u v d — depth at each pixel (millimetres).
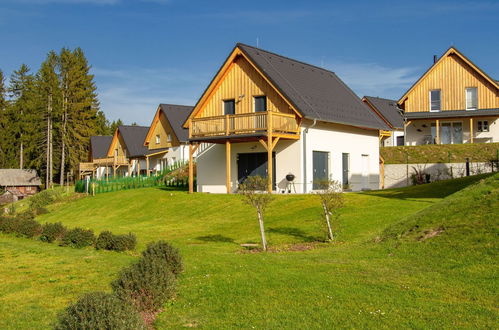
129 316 6773
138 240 16766
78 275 11539
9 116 66375
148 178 38375
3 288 10609
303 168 25203
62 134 55531
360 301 8133
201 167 29359
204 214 22422
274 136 23844
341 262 10797
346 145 28750
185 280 10047
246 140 25797
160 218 23234
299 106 24625
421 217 12852
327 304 8109
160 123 46906
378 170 32219
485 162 29781
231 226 18781
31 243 16938
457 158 32812
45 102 55656
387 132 34188
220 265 11055
